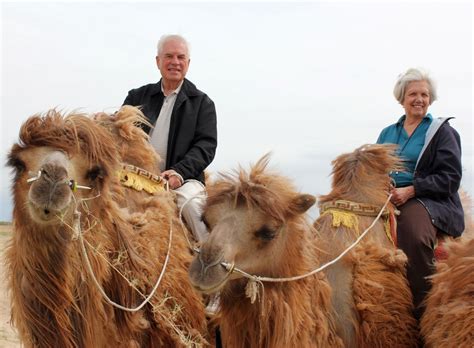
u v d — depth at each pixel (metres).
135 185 2.66
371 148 2.92
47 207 1.94
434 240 2.85
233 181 2.26
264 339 2.27
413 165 3.08
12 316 2.24
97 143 2.18
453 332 2.31
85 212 2.16
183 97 3.26
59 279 2.09
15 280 2.16
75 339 2.16
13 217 2.15
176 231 2.65
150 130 3.30
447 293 2.41
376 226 2.81
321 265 2.65
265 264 2.23
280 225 2.22
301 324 2.32
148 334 2.40
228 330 2.31
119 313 2.30
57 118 2.15
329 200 2.89
